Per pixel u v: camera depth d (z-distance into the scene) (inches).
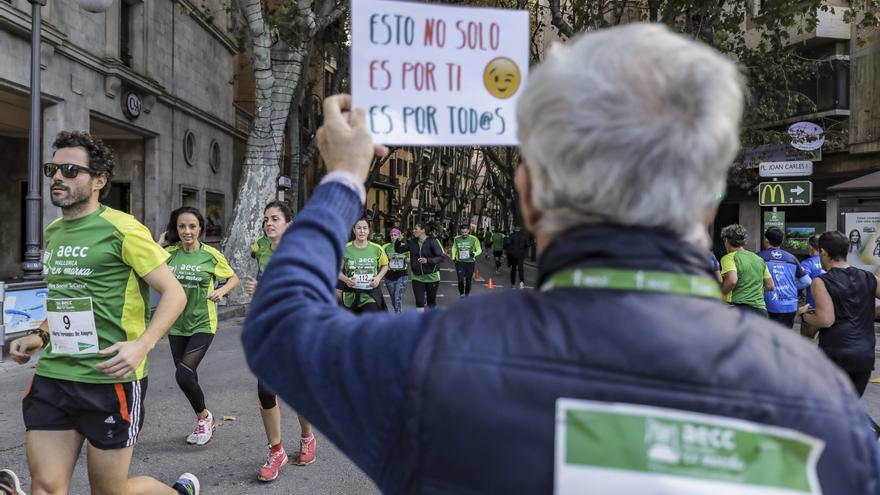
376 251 290.4
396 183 2290.8
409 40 61.9
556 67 37.8
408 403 35.8
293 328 41.3
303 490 169.5
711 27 570.9
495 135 63.6
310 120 1160.8
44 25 503.2
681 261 36.2
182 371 200.2
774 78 591.2
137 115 674.8
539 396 33.6
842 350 189.8
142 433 215.2
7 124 647.1
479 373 34.8
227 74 965.2
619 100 35.1
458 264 621.6
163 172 748.6
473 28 63.2
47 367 116.1
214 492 167.5
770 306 302.7
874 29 602.9
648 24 39.4
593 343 34.2
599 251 36.1
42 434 115.1
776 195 453.1
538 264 40.8
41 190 550.0
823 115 632.4
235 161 1031.6
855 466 32.9
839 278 189.0
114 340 118.4
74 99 567.8
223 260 215.2
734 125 36.8
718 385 32.9
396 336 38.4
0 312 312.2
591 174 35.0
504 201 1521.9
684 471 31.1
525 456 32.8
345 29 913.5
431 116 62.6
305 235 45.7
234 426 224.5
